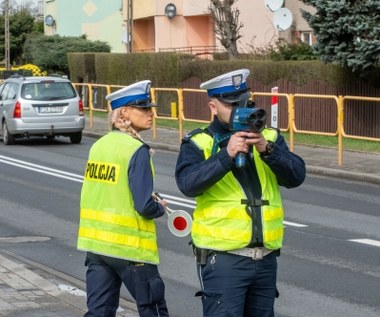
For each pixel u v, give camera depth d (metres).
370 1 22.80
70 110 27.06
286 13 33.62
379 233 13.02
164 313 6.58
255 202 5.54
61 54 54.72
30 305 8.71
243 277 5.54
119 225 6.36
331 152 23.12
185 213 6.18
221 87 5.58
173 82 34.66
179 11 49.38
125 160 6.34
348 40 23.77
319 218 14.34
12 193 17.41
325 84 25.97
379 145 23.61
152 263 6.45
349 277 10.26
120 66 39.72
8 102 27.19
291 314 8.75
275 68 28.38
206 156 5.63
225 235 5.51
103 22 62.09
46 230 13.64
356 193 17.31
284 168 5.52
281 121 28.03
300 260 11.16
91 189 6.48
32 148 26.34
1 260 10.91
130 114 6.48
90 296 6.52
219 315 5.52
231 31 35.72
